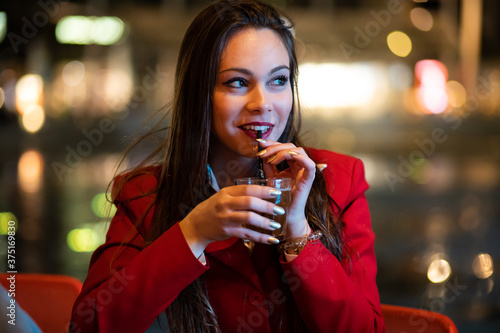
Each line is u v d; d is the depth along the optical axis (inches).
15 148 507.2
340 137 576.7
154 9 844.6
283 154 52.4
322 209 59.4
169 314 57.3
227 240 57.9
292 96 64.7
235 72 56.9
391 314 62.9
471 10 810.2
